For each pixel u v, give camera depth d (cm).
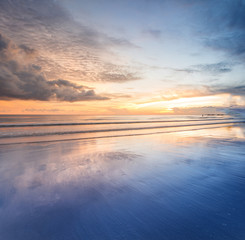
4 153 669
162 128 2044
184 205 268
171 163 534
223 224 215
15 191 323
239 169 470
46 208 259
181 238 187
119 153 682
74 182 372
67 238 190
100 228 208
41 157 608
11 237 192
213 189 334
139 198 294
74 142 962
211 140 1050
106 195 306
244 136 1253
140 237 189
